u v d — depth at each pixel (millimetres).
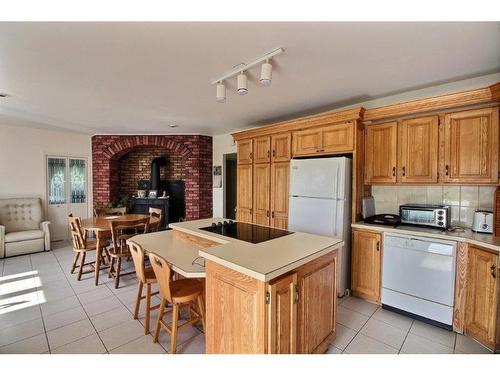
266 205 3775
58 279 3354
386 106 2654
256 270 1332
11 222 4527
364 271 2756
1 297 2846
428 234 2309
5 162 4672
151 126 4664
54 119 4156
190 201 5371
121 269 3715
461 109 2348
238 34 1688
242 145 4168
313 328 1725
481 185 2316
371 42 1782
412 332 2199
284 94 2885
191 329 2266
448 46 1834
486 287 1977
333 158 2842
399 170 2697
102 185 5473
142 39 1750
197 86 2650
